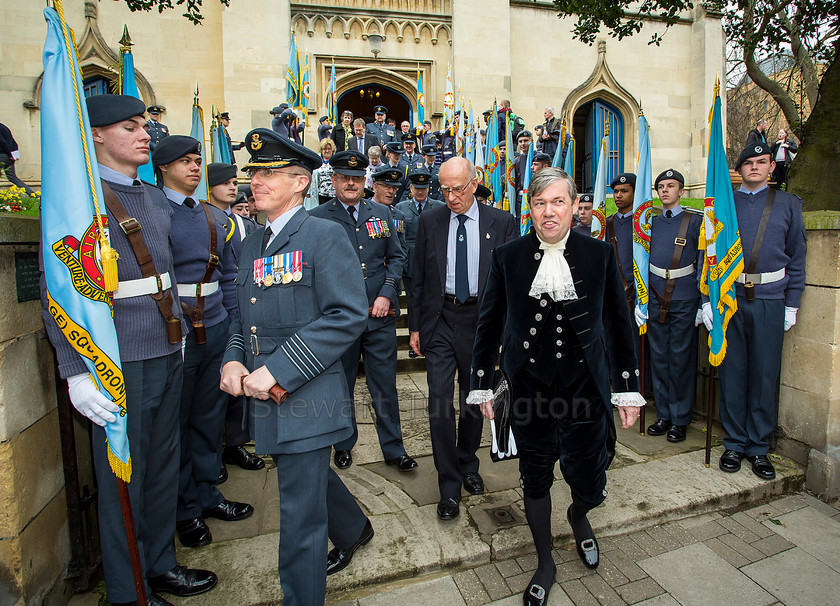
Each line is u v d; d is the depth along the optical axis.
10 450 1.88
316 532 1.95
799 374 3.34
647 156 3.90
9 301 1.91
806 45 8.02
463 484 3.13
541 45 12.23
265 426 1.93
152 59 10.66
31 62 9.99
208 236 2.81
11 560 1.89
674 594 2.32
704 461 3.46
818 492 3.18
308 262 1.95
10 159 6.56
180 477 2.63
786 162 8.44
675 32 12.85
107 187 2.03
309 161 2.04
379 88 12.34
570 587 2.37
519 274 2.19
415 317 3.11
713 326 3.31
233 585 2.32
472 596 2.33
